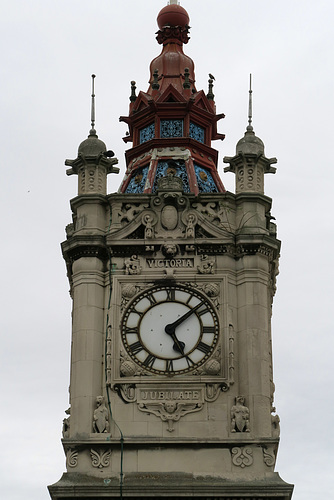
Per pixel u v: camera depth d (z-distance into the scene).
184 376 66.44
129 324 67.44
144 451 65.19
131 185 72.19
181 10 76.19
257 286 67.94
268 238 68.50
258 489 64.00
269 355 67.75
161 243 68.44
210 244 68.38
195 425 65.69
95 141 70.50
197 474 64.69
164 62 74.88
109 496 64.06
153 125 73.44
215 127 74.25
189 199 69.12
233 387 66.38
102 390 66.50
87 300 67.88
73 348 67.38
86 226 68.88
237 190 69.81
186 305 67.62
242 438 65.25
